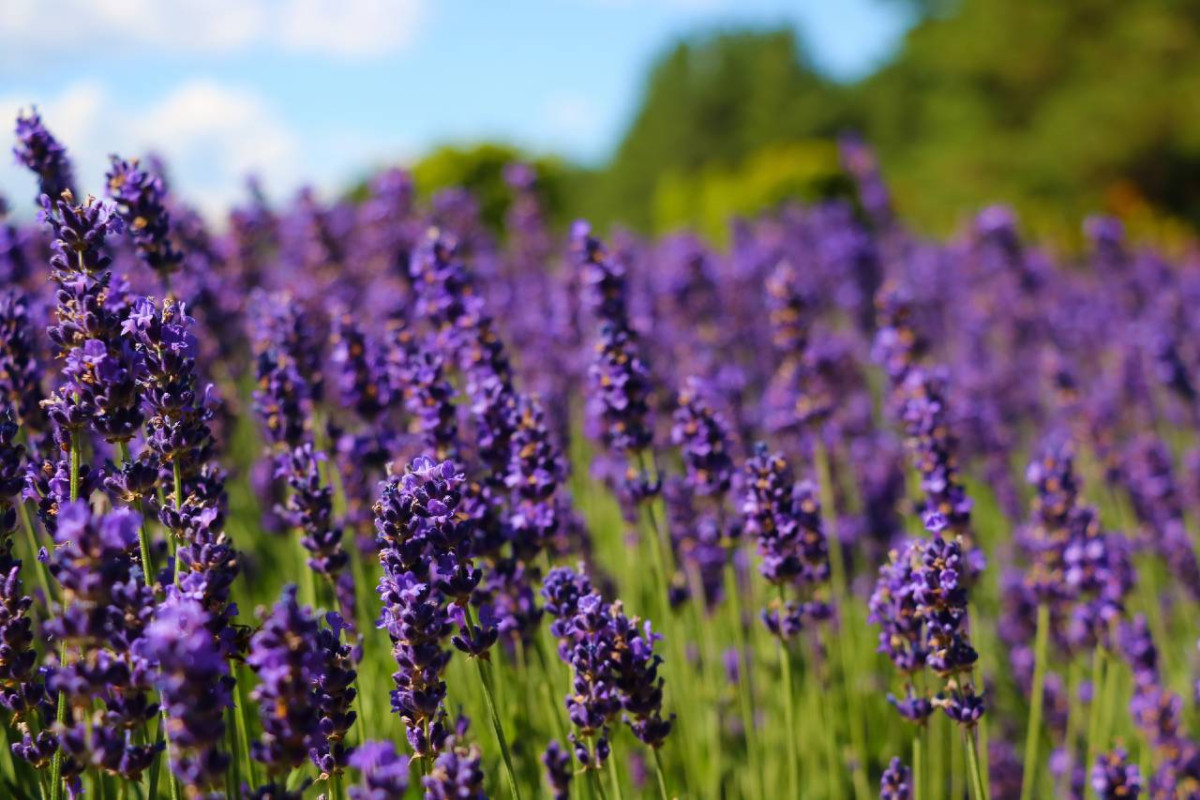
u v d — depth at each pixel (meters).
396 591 2.99
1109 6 36.50
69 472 3.22
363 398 5.12
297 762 2.45
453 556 3.20
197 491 3.33
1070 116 35.75
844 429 7.98
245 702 4.30
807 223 13.75
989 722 6.07
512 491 4.43
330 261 8.41
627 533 5.79
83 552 2.44
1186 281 11.96
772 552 4.24
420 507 3.10
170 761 2.46
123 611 2.58
